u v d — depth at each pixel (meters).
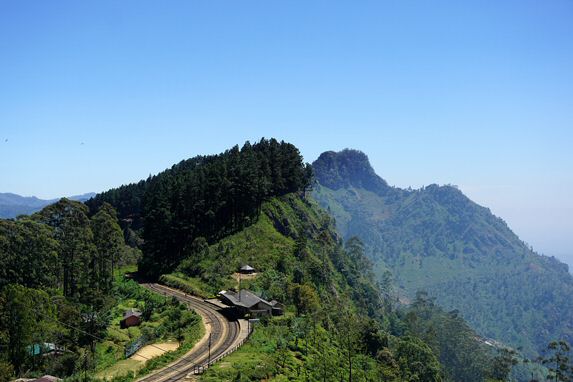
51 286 108.06
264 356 81.50
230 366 74.25
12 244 99.69
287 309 120.25
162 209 160.50
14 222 103.56
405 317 197.38
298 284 131.88
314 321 108.88
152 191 186.25
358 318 139.00
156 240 161.88
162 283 142.88
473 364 170.75
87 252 117.00
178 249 161.50
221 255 150.00
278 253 153.88
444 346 176.50
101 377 73.38
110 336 96.12
